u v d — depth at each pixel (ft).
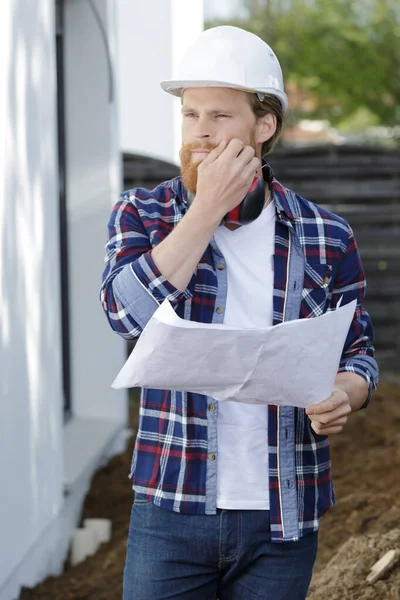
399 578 13.48
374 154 37.78
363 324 9.21
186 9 35.42
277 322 8.70
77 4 23.59
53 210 17.83
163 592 8.70
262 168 8.92
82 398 24.47
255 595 8.80
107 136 23.93
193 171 8.35
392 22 74.08
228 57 8.34
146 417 8.75
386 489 20.15
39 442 16.48
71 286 24.26
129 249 8.50
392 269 37.81
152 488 8.63
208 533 8.55
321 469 8.96
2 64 14.43
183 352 7.77
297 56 75.77
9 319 14.66
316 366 8.00
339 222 9.14
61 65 23.85
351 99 78.59
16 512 14.88
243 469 8.55
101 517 20.20
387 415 28.89
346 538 17.06
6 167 14.58
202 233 7.91
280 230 8.92
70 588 16.15
